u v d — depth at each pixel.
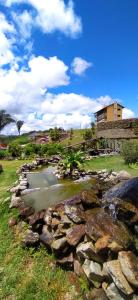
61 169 17.78
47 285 6.18
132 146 19.97
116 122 32.69
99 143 33.75
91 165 19.81
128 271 4.66
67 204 7.50
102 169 17.33
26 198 10.92
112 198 7.00
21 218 9.00
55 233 7.01
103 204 7.34
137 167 17.31
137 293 4.56
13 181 16.28
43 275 6.50
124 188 7.36
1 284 6.55
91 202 7.49
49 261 6.91
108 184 10.14
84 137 50.00
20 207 9.70
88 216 6.79
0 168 20.91
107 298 5.01
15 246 7.90
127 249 5.22
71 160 16.98
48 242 7.13
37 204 9.89
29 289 6.16
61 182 14.59
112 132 33.56
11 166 24.39
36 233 7.73
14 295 6.12
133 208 6.05
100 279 5.27
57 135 55.78
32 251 7.41
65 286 5.98
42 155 32.12
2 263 7.37
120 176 11.81
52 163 24.12
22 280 6.55
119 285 4.66
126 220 5.89
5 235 8.69
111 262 5.01
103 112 63.75
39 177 16.78
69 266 6.39
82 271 5.85
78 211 7.04
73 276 6.15
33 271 6.75
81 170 16.80
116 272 4.79
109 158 23.12
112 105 61.06
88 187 11.35
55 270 6.53
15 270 6.96
